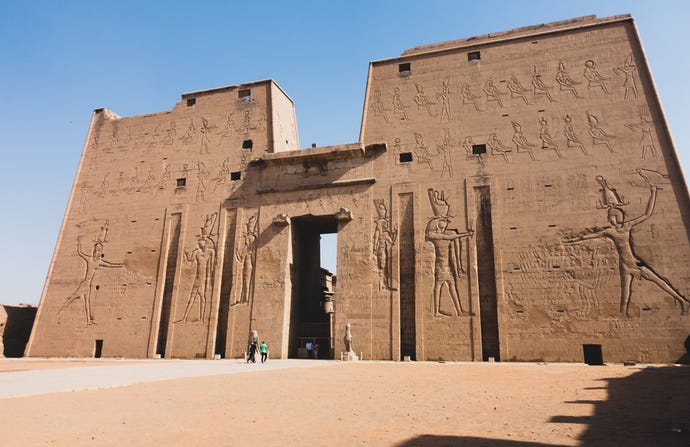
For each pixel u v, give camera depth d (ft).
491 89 99.09
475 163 94.94
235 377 50.62
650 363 75.92
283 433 22.04
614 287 80.74
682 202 80.79
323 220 106.32
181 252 109.09
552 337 81.76
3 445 19.21
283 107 123.44
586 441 20.10
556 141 91.15
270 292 99.86
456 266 90.02
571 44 96.53
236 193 109.81
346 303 94.27
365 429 23.09
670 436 20.63
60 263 118.21
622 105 89.40
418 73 105.40
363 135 104.01
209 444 19.75
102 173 123.75
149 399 32.91
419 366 71.51
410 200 97.04
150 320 106.11
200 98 121.90
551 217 87.25
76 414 26.53
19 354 121.39
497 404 31.65
